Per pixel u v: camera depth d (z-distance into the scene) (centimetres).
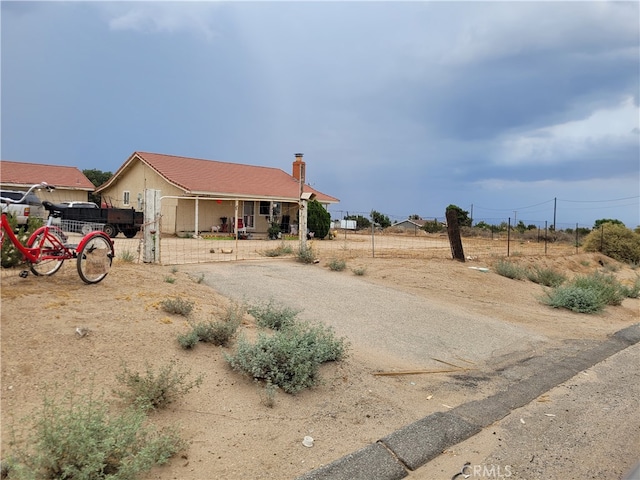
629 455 418
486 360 671
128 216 2039
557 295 1138
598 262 2358
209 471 334
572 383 604
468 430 446
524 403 527
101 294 613
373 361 603
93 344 468
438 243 2764
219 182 2759
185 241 2122
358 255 1608
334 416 443
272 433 396
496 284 1277
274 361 475
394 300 949
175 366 466
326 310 823
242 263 1198
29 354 428
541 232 3791
